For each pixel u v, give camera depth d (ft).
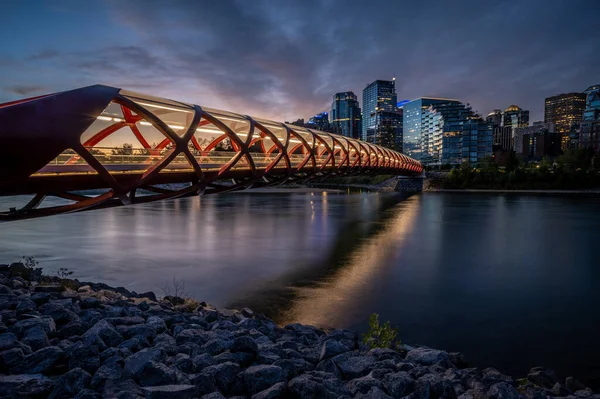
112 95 51.16
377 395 25.63
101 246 120.88
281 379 27.78
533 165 528.22
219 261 101.30
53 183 47.44
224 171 74.90
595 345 51.29
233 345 31.60
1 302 40.57
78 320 37.06
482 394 27.76
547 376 37.58
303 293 74.33
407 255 111.34
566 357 47.75
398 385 27.55
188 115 68.28
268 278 85.40
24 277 61.67
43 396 23.39
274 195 376.48
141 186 61.05
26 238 134.62
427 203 287.69
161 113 64.34
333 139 137.08
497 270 94.68
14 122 39.96
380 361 33.47
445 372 33.37
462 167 472.85
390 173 272.31
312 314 62.90
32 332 31.27
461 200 313.94
